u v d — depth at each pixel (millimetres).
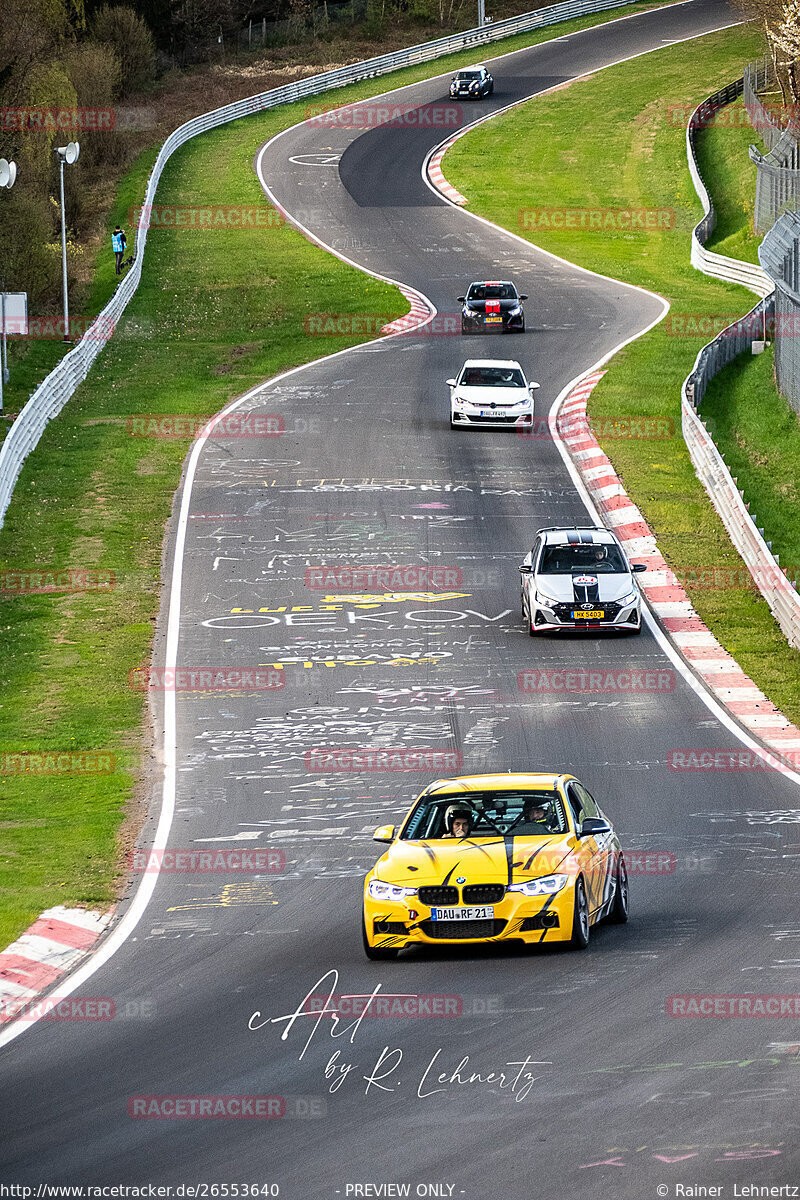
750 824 64812
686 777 73000
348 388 173375
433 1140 31812
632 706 86312
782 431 151625
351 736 82438
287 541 122562
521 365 180000
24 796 74562
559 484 137250
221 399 171625
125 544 122562
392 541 122000
